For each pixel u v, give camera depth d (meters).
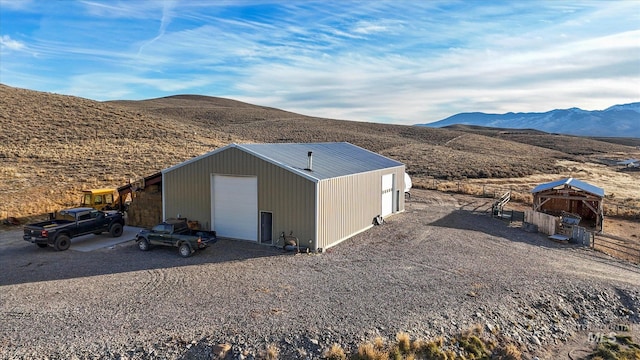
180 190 20.28
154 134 53.34
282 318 10.64
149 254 16.72
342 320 10.66
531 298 12.81
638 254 18.55
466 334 10.51
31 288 12.72
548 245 19.62
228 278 13.64
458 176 48.56
